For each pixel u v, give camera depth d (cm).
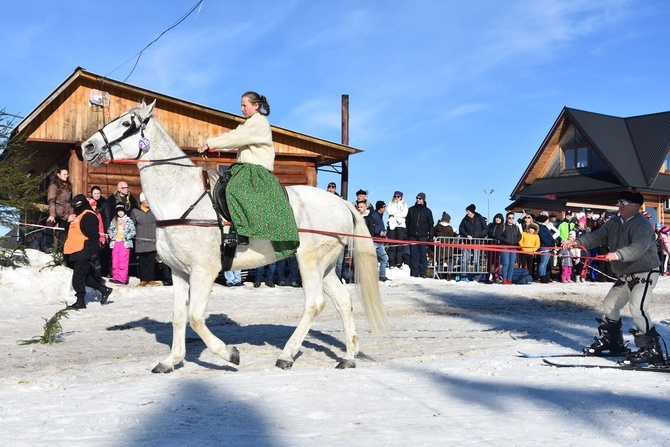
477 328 1171
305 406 579
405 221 2044
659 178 3884
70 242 1343
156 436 490
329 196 845
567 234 2236
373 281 846
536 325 1220
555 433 495
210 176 777
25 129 1877
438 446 461
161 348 939
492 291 1766
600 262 2275
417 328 1157
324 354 887
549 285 2005
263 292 1645
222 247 757
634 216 835
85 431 501
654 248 828
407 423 522
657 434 495
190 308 754
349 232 847
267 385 671
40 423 525
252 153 784
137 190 1988
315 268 812
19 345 966
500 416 545
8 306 1391
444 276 2083
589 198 3912
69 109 1923
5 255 1595
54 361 845
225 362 826
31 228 1806
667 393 638
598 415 550
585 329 1180
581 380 701
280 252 770
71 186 1942
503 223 2100
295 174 2208
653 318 1323
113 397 619
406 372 747
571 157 4116
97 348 939
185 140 2067
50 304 1423
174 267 777
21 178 1641
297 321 1230
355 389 653
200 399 607
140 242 1650
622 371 763
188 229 748
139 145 758
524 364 805
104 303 1412
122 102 1988
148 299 1495
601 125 4031
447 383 682
